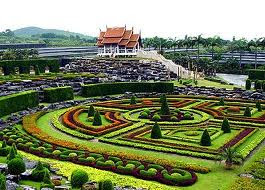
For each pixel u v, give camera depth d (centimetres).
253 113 6444
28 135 5012
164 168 3772
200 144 4619
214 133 5106
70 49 17088
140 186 3331
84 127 5462
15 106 6438
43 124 5797
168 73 10769
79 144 4612
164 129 5378
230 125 5625
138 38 13325
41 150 4266
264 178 3572
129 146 4669
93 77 9075
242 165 3962
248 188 3275
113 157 4050
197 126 5544
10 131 5050
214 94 8325
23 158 3847
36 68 9400
